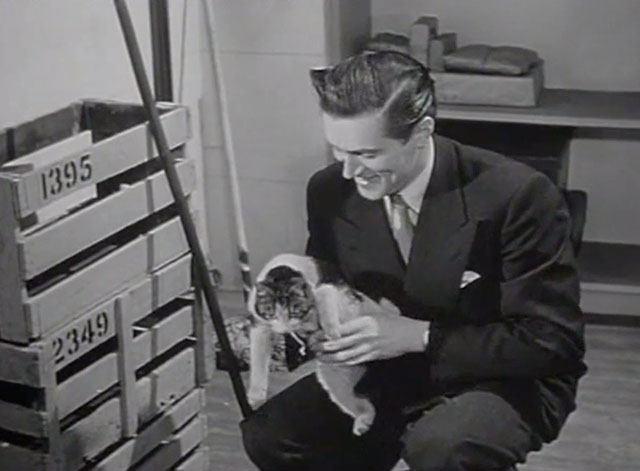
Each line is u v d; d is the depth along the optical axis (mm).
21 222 1882
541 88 3512
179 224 2254
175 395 2322
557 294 1888
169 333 2273
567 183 3592
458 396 1939
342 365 2000
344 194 1991
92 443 2094
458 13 3625
